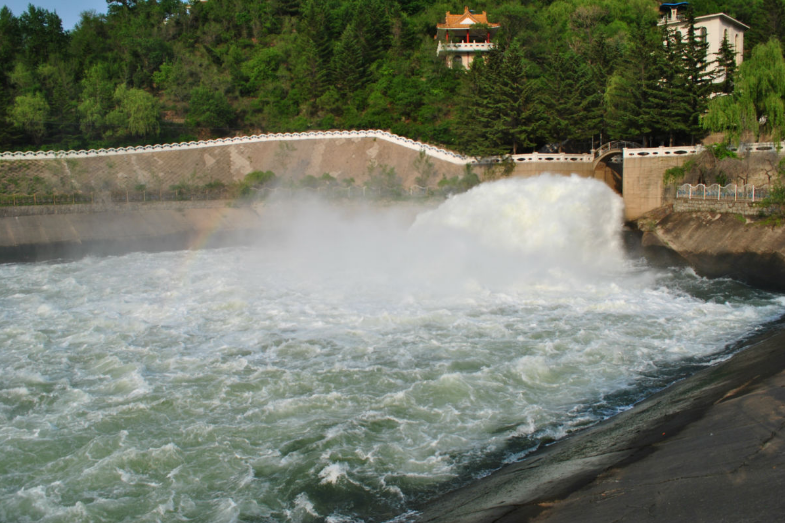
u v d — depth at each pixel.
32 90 87.06
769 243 37.16
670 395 20.80
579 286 37.41
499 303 33.94
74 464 18.45
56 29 112.12
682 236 44.56
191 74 100.00
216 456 18.70
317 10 103.06
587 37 91.69
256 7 120.69
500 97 65.00
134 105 83.25
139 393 23.02
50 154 76.38
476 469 17.53
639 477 14.73
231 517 15.85
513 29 93.94
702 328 28.88
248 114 94.44
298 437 19.64
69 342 29.02
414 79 90.62
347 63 90.81
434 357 26.08
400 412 21.11
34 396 23.09
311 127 86.81
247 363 25.89
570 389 22.56
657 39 66.69
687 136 59.88
